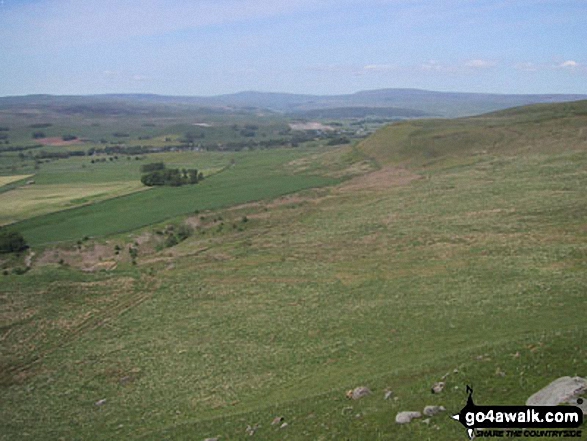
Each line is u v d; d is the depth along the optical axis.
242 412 31.83
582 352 25.45
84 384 42.78
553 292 44.94
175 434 30.09
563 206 78.50
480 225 76.38
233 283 67.38
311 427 25.67
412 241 74.38
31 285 71.94
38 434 35.06
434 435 21.23
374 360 37.19
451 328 40.78
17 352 52.06
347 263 69.19
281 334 47.44
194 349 47.03
